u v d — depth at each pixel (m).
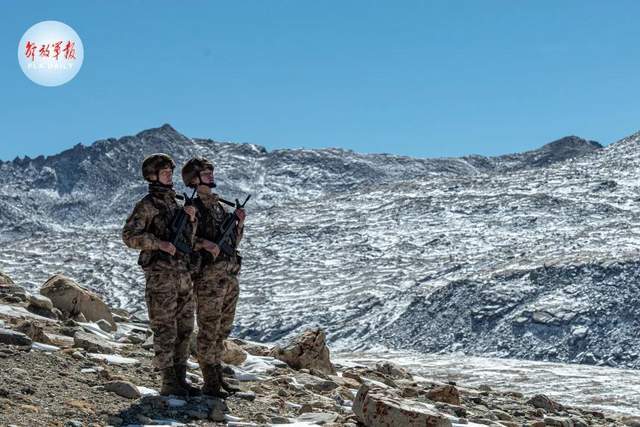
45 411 8.16
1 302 14.49
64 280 15.27
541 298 174.12
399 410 8.87
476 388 17.47
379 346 169.88
